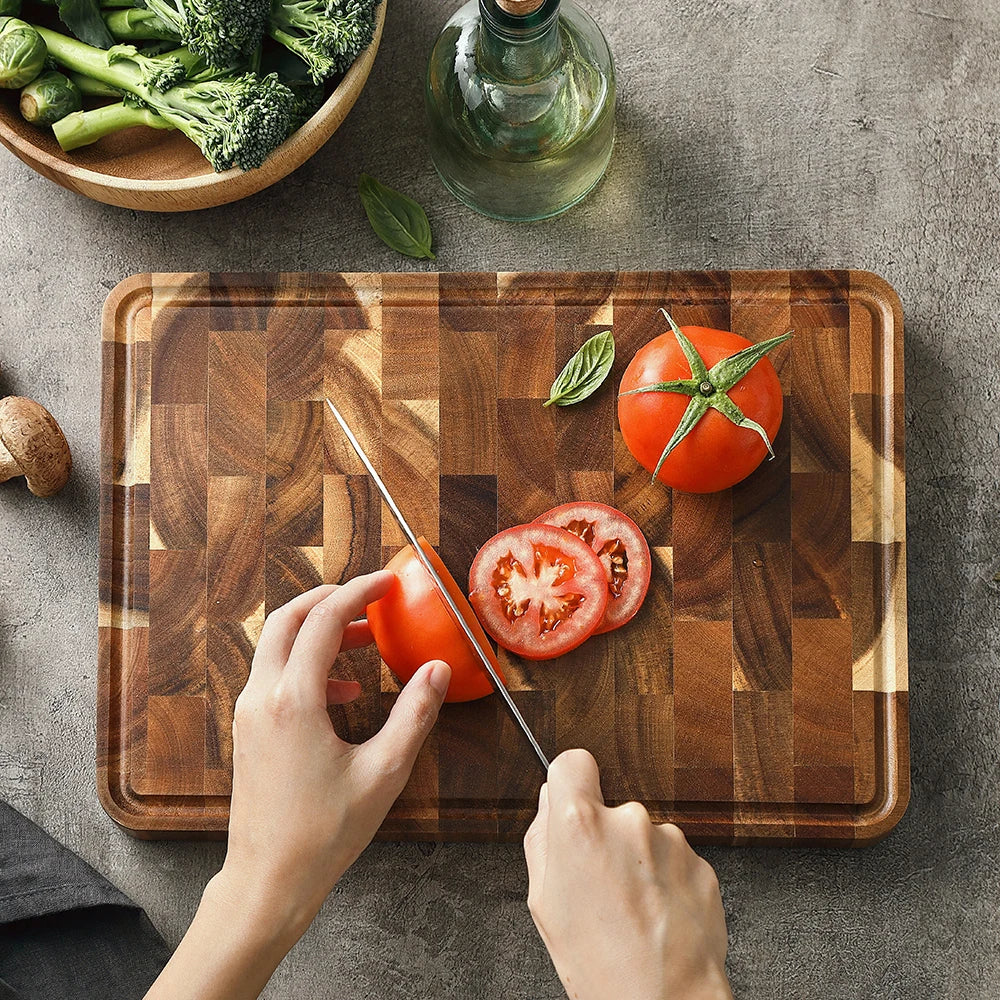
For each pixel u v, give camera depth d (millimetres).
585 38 1105
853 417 1167
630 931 784
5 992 1111
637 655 1148
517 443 1170
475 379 1174
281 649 985
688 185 1256
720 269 1238
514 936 1183
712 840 1139
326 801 928
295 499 1172
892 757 1139
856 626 1149
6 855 1163
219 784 1153
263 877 922
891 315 1168
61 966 1146
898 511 1151
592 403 1170
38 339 1254
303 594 1023
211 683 1161
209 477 1174
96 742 1160
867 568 1157
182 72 1094
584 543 1107
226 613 1166
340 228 1251
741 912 1177
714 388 1021
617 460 1166
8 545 1236
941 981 1172
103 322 1174
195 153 1192
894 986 1173
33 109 1130
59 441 1152
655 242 1251
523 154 1124
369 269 1249
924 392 1229
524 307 1174
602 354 1156
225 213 1251
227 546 1170
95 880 1161
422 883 1187
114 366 1176
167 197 1137
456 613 1007
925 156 1254
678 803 1144
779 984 1174
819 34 1264
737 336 1090
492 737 1145
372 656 1152
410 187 1252
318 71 1098
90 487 1245
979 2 1258
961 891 1179
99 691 1153
